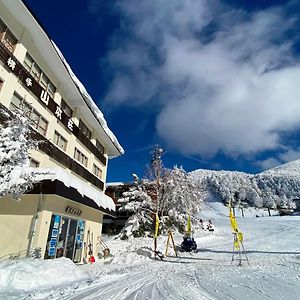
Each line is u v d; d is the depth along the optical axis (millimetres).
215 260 16562
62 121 17969
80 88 19047
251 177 146125
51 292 6902
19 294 6602
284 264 12570
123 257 18016
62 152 17328
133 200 33625
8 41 13516
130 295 6594
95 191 18328
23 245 11758
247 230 35906
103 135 25203
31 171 10414
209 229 36469
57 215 13789
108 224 40125
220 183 125500
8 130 10344
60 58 16172
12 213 12406
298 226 36062
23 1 12656
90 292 6988
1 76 12523
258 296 6281
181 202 37469
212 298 6203
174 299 6117
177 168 41062
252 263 13977
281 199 103562
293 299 5914
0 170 9852
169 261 16766
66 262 10086
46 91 16250
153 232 31625
